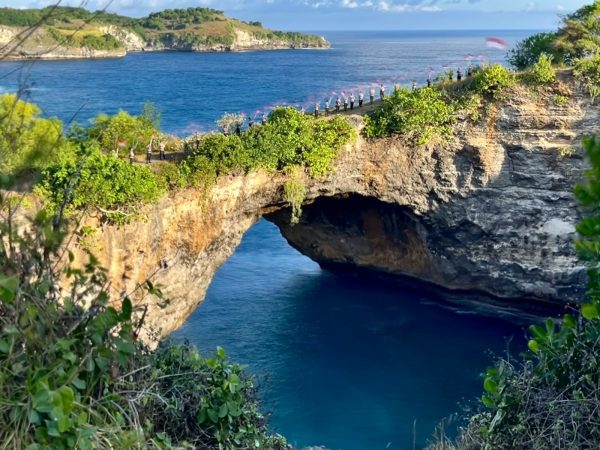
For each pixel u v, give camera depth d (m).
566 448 7.98
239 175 31.92
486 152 37.44
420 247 41.97
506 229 38.44
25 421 5.58
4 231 6.49
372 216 42.75
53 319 6.47
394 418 28.61
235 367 9.29
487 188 38.06
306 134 33.94
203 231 31.36
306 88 118.88
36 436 5.54
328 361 33.75
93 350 6.62
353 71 156.38
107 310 6.83
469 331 38.06
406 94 37.50
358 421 28.33
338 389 31.05
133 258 28.08
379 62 188.00
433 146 37.72
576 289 37.78
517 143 37.12
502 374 9.09
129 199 27.14
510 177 37.75
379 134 36.94
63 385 5.72
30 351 6.02
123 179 26.59
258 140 32.50
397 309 40.78
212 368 8.91
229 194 31.81
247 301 40.97
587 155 5.28
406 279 43.62
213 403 8.55
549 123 36.62
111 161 26.44
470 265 40.28
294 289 43.16
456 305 41.44
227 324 37.56
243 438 8.83
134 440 6.08
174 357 8.84
